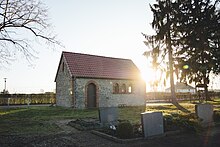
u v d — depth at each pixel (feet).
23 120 49.34
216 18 76.95
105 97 85.20
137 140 30.91
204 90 116.98
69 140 31.27
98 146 28.43
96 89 83.20
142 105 94.48
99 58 95.86
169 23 82.38
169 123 37.50
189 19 79.10
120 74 92.68
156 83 90.02
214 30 76.64
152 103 112.78
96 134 34.73
